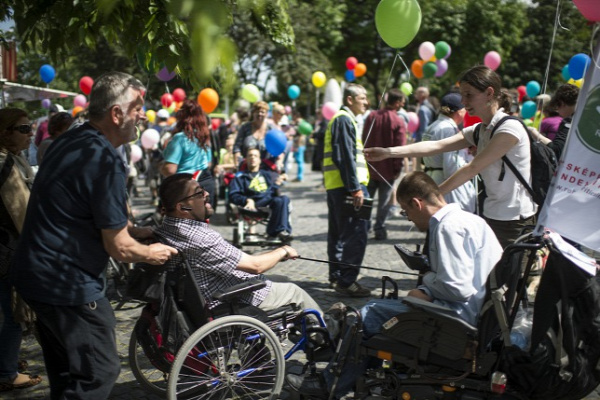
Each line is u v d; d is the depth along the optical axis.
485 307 2.91
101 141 2.78
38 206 2.75
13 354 3.73
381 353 3.12
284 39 3.88
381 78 24.45
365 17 20.00
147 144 8.91
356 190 5.45
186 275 3.26
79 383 2.81
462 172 3.70
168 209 3.42
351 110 5.64
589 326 2.88
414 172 3.22
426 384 3.10
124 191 2.81
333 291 5.90
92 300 2.79
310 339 3.51
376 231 8.25
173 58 3.24
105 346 2.84
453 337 2.96
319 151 11.80
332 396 3.25
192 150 5.84
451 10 17.50
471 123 5.68
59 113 5.60
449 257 2.94
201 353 3.31
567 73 8.27
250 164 7.66
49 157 2.80
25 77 10.70
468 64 19.23
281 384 3.40
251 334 3.46
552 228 2.93
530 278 4.86
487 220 3.92
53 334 2.90
